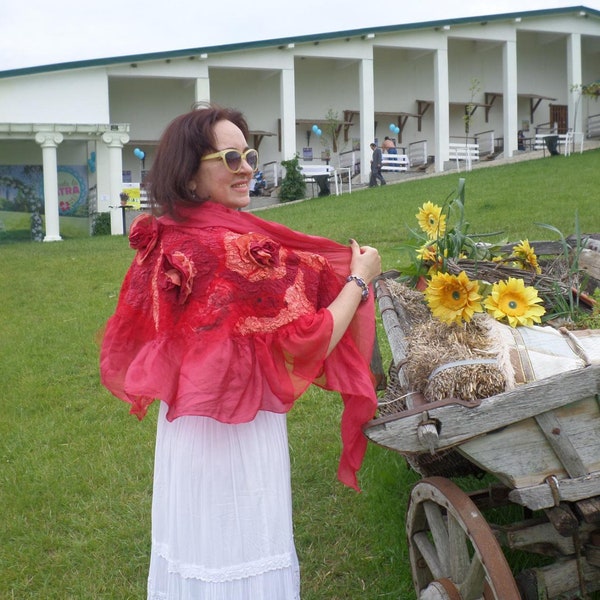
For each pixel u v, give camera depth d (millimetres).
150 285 2350
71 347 7582
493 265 3672
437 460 3111
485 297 3000
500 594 2371
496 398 2383
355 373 2477
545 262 4207
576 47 29219
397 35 26969
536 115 32250
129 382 2211
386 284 3844
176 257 2201
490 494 3213
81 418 5781
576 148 27234
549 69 32250
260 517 2312
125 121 27734
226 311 2197
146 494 4512
